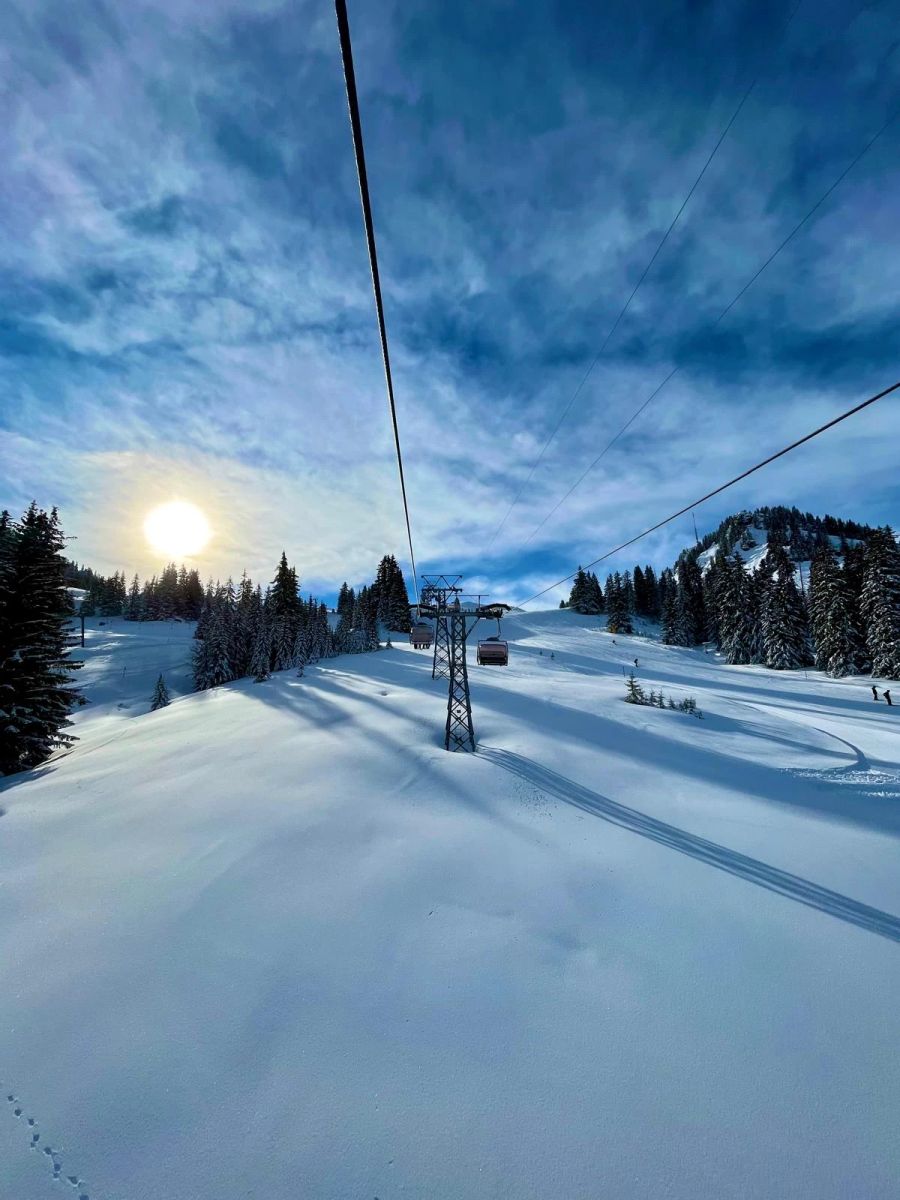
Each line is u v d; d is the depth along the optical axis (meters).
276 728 19.50
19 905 7.01
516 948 6.15
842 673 42.72
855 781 13.56
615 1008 5.16
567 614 87.94
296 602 57.16
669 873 8.25
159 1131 3.76
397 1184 3.43
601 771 14.16
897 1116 3.96
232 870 8.06
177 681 53.53
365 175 3.81
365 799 11.57
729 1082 4.29
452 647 19.06
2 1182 3.39
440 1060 4.47
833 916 6.97
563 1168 3.56
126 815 10.66
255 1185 3.41
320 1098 4.07
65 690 20.45
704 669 49.00
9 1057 4.42
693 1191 3.43
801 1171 3.56
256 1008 5.05
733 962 5.94
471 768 13.97
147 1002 5.11
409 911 6.94
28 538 20.25
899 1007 5.20
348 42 3.20
